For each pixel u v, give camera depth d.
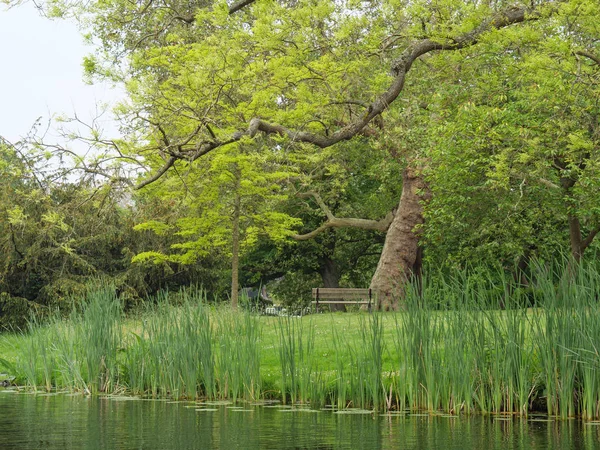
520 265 26.59
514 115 17.98
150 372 11.96
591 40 15.80
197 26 21.73
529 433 8.19
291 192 30.52
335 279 39.16
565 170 17.33
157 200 26.41
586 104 15.39
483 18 16.16
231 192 23.36
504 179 17.03
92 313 12.39
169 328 11.89
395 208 30.56
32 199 22.03
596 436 8.00
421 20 15.95
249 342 10.97
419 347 9.80
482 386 9.52
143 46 24.41
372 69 18.03
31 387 12.84
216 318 12.41
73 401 11.08
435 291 10.05
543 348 9.37
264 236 31.41
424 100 23.42
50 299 26.25
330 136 16.36
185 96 17.03
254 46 16.77
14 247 25.08
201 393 11.52
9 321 25.42
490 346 9.69
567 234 25.67
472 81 18.64
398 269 25.78
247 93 17.75
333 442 7.73
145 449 7.38
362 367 10.02
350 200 35.47
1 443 7.71
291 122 18.28
